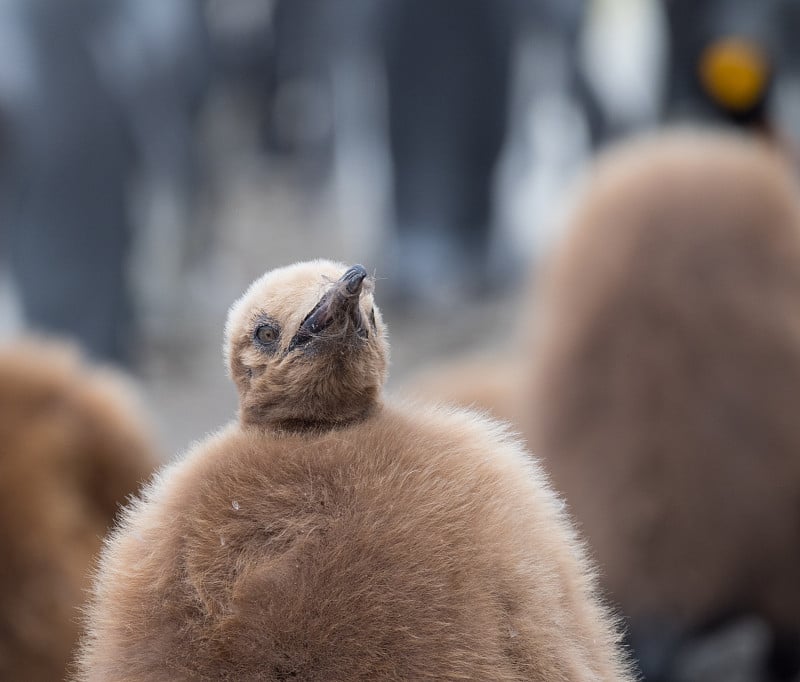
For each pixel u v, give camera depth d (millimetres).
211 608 4863
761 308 5555
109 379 5512
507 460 4938
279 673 4852
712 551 5570
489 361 6695
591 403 5582
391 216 13492
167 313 13266
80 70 10156
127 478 5434
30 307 10250
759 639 6602
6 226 10109
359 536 4875
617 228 5598
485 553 4875
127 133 10586
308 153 19328
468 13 12602
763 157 5684
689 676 6250
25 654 5332
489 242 13422
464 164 12984
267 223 18141
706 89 7707
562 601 4887
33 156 9852
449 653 4852
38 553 5340
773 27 8430
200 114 14625
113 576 4898
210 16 17109
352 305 4945
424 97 12945
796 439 5551
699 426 5551
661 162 5652
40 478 5363
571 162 15141
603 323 5578
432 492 4895
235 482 4906
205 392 11141
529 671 4855
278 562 4867
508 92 13164
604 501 5570
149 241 14328
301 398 4965
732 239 5570
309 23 18797
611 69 20062
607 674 4887
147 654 4863
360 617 4855
